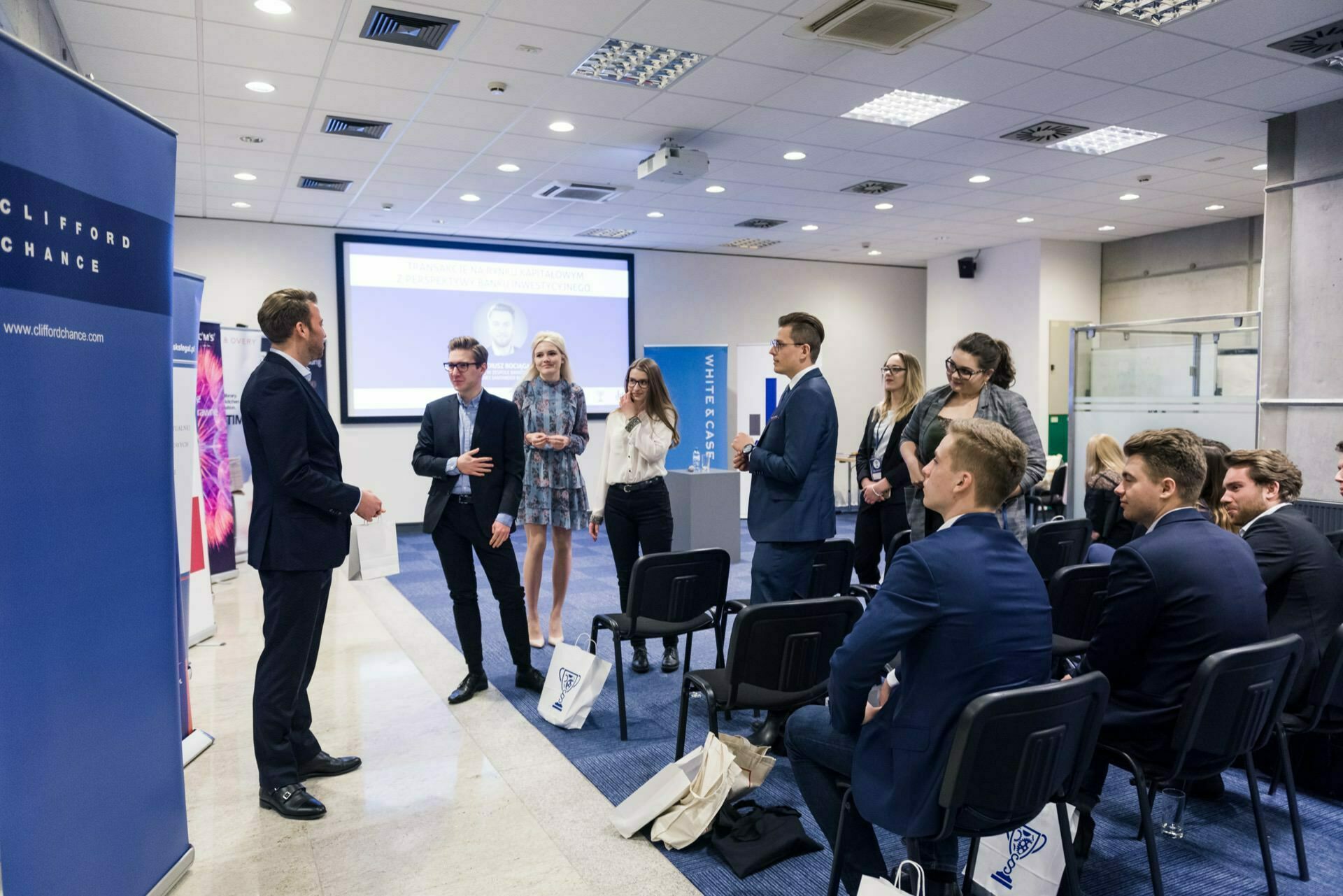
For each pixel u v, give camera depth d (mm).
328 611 5289
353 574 3475
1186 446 2180
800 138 5953
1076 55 4508
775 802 2646
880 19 4008
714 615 3385
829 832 2039
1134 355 6359
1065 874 2012
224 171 6523
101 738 1800
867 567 4734
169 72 4547
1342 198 5262
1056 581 3010
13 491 1535
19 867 1545
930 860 1844
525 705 3566
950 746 1659
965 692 1663
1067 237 9922
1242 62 4637
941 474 1806
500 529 3500
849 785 1979
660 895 2162
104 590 1810
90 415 1751
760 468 2992
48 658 1628
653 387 3984
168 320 2049
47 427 1619
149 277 1957
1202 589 2059
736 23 4062
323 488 2496
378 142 5844
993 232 9539
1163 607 2090
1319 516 5266
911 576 1693
